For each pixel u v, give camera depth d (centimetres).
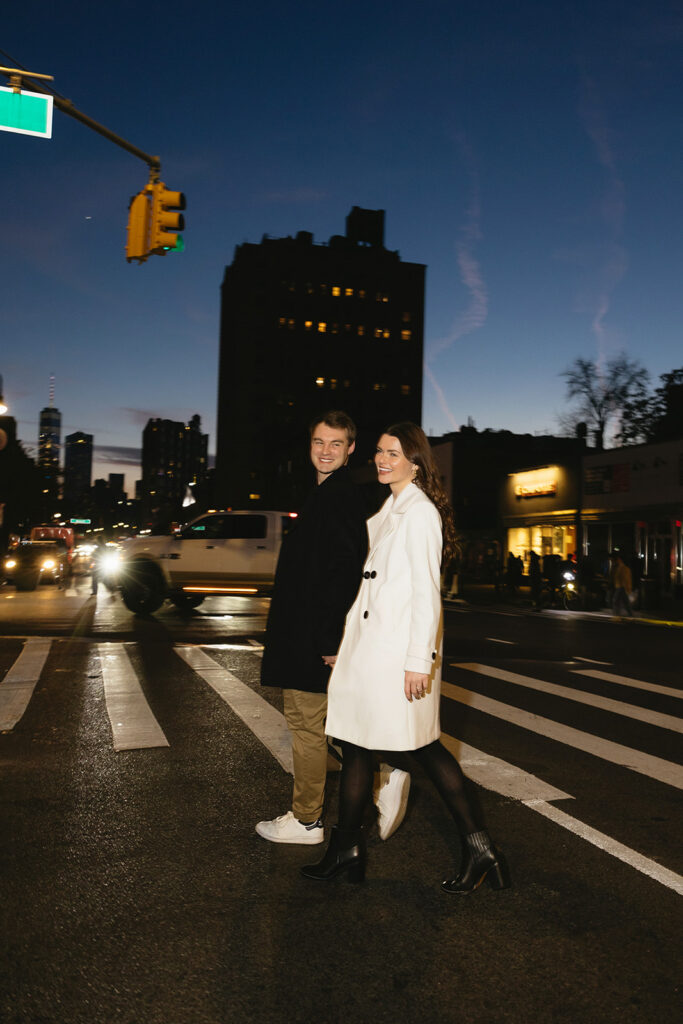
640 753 575
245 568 1725
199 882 343
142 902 323
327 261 10481
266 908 319
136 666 945
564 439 5206
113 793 464
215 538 1736
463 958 283
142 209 1141
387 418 10544
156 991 260
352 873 342
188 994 258
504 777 509
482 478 4591
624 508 2914
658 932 305
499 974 273
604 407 5425
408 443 352
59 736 600
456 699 774
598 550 3072
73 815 426
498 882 332
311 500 364
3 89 966
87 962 277
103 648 1112
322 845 388
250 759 539
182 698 749
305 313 10400
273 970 273
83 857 369
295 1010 250
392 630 331
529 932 303
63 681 840
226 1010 250
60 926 303
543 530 3528
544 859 376
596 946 293
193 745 575
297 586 362
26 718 661
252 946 289
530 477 3606
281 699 746
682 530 2623
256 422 10200
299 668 357
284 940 294
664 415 5297
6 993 258
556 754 570
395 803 364
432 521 332
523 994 261
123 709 698
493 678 910
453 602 2569
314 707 380
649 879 354
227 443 10812
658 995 262
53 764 523
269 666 367
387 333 10625
